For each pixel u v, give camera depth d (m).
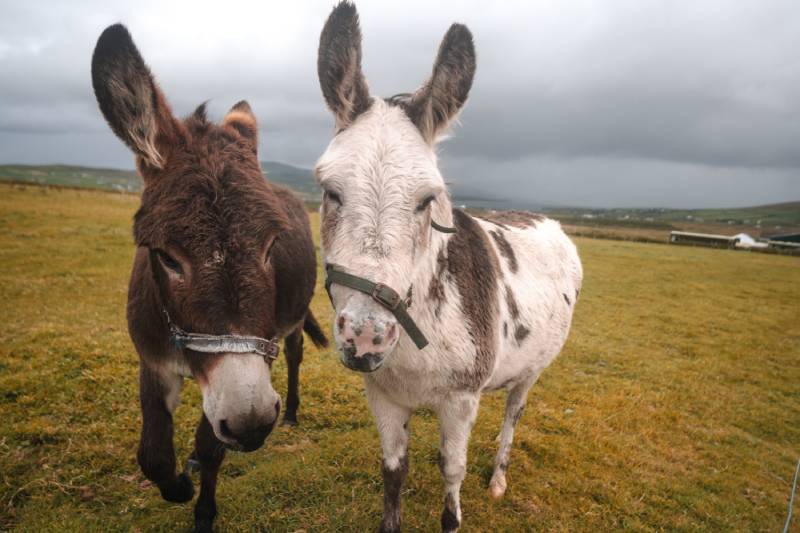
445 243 2.41
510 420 3.85
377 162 1.87
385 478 2.86
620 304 12.84
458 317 2.38
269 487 3.41
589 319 10.81
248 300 1.80
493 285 2.69
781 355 9.35
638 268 20.44
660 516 3.75
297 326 4.12
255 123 2.63
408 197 1.87
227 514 3.15
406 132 2.00
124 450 3.77
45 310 7.32
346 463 3.80
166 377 2.57
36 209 18.33
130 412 4.32
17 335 6.11
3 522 3.00
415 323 2.15
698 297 14.81
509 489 3.80
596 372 7.31
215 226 1.75
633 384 6.85
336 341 1.87
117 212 20.89
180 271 1.81
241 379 1.78
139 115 1.82
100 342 5.92
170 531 2.99
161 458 2.49
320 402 4.93
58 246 12.47
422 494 3.61
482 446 4.38
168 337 2.40
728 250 38.03
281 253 3.10
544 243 3.66
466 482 3.80
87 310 7.50
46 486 3.30
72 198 24.44
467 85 2.05
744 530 3.79
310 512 3.25
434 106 2.05
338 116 2.08
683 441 5.23
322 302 9.62
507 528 3.36
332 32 2.01
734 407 6.47
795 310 13.95
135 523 3.04
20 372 4.92
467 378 2.48
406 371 2.38
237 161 1.96
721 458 4.93
